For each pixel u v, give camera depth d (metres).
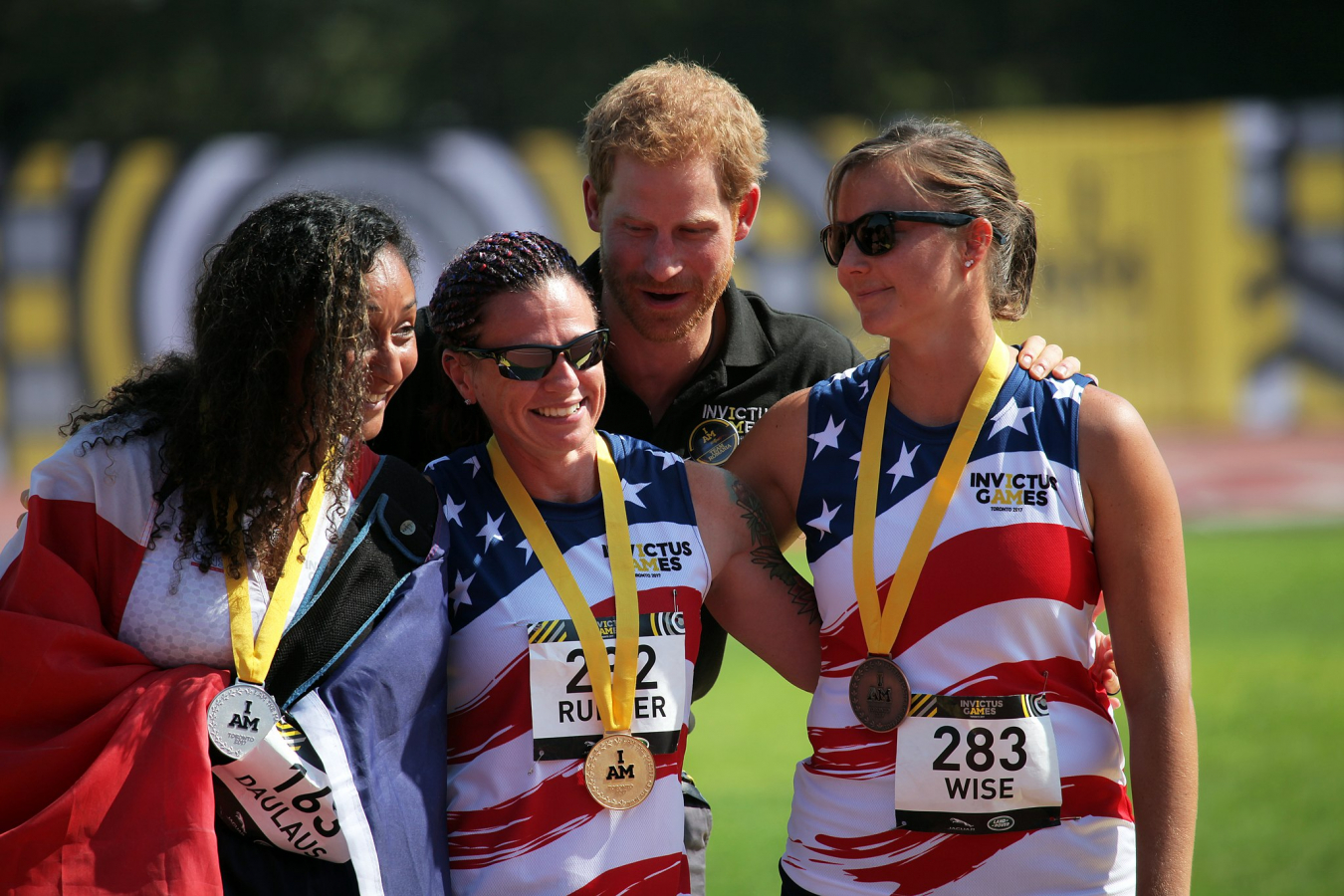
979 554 8.72
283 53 102.81
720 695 27.67
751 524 9.66
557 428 8.91
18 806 7.62
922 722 8.73
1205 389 55.50
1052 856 8.63
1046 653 8.71
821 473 9.34
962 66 102.25
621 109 10.91
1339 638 29.95
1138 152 55.59
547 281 8.86
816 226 53.56
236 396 8.11
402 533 8.70
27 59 100.94
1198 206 55.22
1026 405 8.93
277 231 8.30
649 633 8.91
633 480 9.38
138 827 7.52
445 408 10.82
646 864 8.66
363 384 8.49
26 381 52.72
